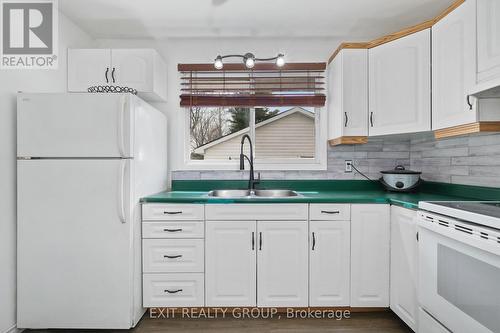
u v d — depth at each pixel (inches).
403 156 109.9
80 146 74.9
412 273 72.5
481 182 78.4
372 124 92.6
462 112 67.3
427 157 100.7
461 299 52.8
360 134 93.6
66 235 75.5
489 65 59.7
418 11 92.9
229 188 108.9
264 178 109.3
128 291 76.2
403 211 76.7
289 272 83.7
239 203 83.4
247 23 100.3
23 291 75.5
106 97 74.8
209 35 108.3
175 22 99.3
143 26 102.0
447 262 57.0
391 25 102.0
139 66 96.0
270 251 83.7
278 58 97.8
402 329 79.1
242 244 83.6
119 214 74.7
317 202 83.7
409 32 83.4
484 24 60.9
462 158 85.0
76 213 75.4
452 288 55.4
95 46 111.0
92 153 75.0
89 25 101.0
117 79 95.7
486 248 46.5
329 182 108.4
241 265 83.7
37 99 74.6
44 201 75.2
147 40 111.4
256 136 113.0
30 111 74.6
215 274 83.7
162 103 111.0
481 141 78.4
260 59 106.0
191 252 83.7
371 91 92.5
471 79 64.4
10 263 74.4
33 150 74.7
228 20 98.3
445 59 72.9
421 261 66.0
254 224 83.4
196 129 113.9
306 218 83.7
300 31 105.9
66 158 75.2
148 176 89.4
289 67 108.4
